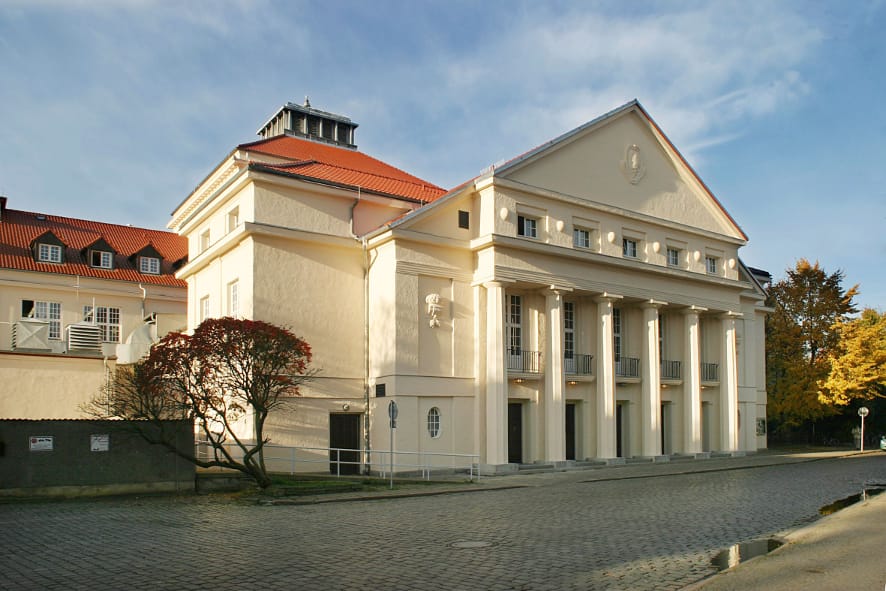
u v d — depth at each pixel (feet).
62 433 53.98
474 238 86.33
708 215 111.65
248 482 60.13
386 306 81.41
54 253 119.24
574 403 95.91
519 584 27.37
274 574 28.73
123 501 52.85
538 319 90.07
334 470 80.28
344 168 100.89
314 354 80.84
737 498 54.90
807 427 153.17
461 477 75.25
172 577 28.22
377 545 34.94
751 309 125.29
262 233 79.00
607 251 95.09
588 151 95.76
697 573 29.22
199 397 57.06
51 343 96.22
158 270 128.57
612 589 26.71
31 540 36.11
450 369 83.05
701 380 111.75
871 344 134.92
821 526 40.32
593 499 54.75
